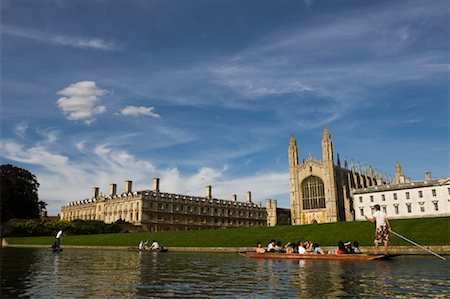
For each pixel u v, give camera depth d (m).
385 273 23.94
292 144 147.62
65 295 17.28
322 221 134.75
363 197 123.88
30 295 17.28
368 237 55.47
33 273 26.53
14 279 23.00
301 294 17.03
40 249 73.44
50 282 21.66
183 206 146.25
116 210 143.25
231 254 54.41
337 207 133.25
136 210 134.38
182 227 143.88
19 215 112.06
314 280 21.25
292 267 29.22
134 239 80.69
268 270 27.47
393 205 117.00
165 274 25.86
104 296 17.03
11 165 111.75
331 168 134.88
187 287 19.61
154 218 135.88
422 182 114.06
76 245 86.69
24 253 55.94
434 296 16.06
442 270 25.45
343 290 17.80
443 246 46.56
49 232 106.50
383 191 119.81
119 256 48.75
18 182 110.19
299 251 40.00
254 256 42.81
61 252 60.88
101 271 28.11
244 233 70.06
